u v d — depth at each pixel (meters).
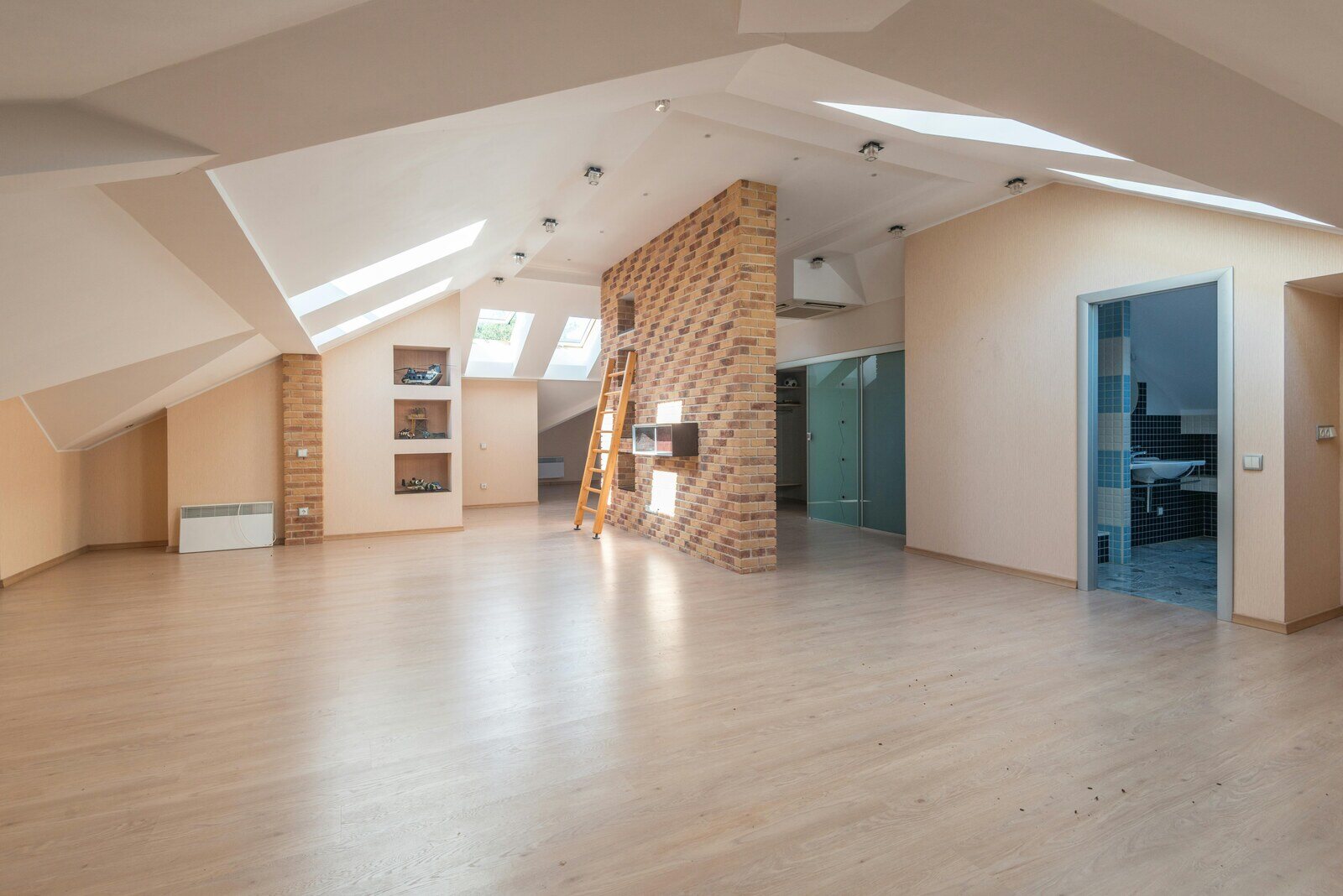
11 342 3.27
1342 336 4.40
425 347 8.52
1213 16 1.59
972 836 2.05
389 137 2.59
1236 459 4.23
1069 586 5.20
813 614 4.51
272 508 7.40
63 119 1.80
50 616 4.59
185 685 3.30
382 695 3.18
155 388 5.91
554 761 2.54
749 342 5.68
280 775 2.44
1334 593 4.39
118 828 2.10
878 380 8.14
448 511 8.45
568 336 11.23
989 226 5.79
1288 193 2.77
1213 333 6.91
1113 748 2.61
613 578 5.66
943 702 3.05
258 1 1.41
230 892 1.80
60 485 6.47
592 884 1.84
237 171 2.39
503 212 5.04
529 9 1.68
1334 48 1.60
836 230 6.64
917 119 3.79
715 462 6.11
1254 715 2.89
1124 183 4.24
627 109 3.84
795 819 2.15
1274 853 1.96
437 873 1.88
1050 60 1.98
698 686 3.26
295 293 4.59
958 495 6.15
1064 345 5.17
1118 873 1.88
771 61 2.86
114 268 3.10
